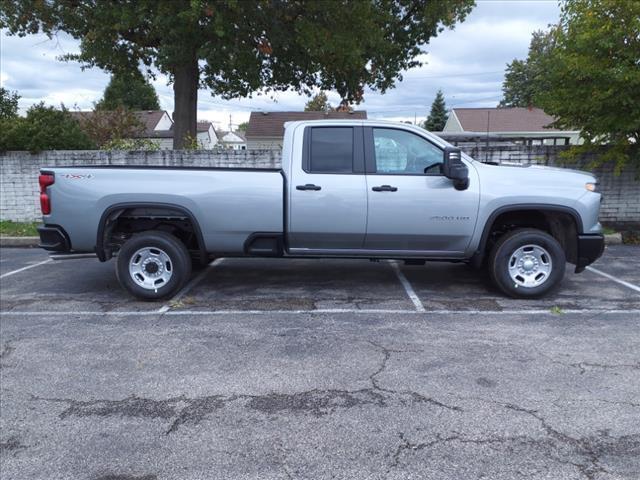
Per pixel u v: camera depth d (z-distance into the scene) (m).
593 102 8.80
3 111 17.31
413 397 3.66
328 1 12.69
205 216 5.80
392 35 16.41
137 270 5.97
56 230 5.85
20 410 3.56
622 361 4.23
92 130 26.94
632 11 8.28
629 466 2.85
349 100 17.69
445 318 5.34
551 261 5.83
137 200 5.77
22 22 14.31
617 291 6.30
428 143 5.77
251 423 3.34
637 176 9.86
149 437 3.21
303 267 7.77
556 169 6.02
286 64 15.66
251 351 4.51
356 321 5.27
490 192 5.69
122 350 4.57
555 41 9.59
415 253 5.93
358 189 5.69
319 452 3.02
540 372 4.04
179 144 15.65
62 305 5.97
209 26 12.30
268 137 40.16
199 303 5.96
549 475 2.78
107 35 14.02
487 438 3.13
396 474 2.80
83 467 2.92
